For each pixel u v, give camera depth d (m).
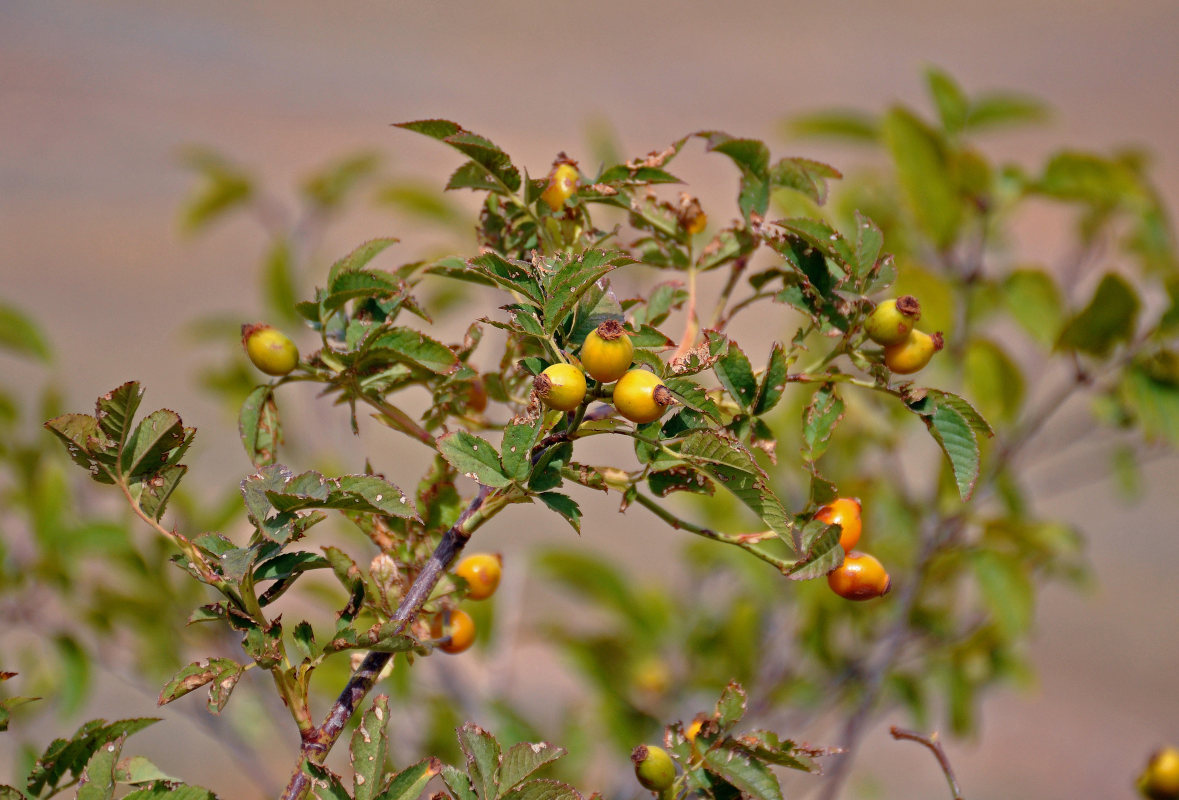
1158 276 2.44
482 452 1.32
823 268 1.38
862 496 2.10
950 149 2.03
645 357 1.33
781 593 2.23
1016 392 2.01
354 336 1.38
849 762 1.88
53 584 1.84
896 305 1.35
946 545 1.99
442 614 1.37
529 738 1.98
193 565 1.32
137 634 1.96
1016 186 2.09
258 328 1.37
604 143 2.67
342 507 1.32
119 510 2.09
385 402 1.38
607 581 2.25
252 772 2.01
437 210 2.63
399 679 1.88
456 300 2.54
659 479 1.35
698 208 1.40
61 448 1.94
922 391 1.35
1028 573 2.02
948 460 1.35
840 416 1.37
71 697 1.82
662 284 1.41
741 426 1.36
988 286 2.12
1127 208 2.35
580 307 1.32
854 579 1.35
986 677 2.18
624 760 2.09
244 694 2.21
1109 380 2.07
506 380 1.41
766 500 1.32
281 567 1.32
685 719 2.18
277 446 1.38
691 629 2.35
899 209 2.35
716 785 1.34
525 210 1.39
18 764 1.62
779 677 2.15
